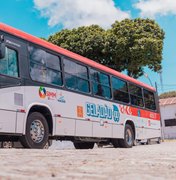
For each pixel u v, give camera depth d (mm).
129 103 16234
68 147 16125
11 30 9797
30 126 9898
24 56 10039
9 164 5016
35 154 7371
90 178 3754
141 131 17219
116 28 31859
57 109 11047
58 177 3750
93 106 13125
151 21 32312
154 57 30609
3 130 8938
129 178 3785
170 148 14445
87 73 13141
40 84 10445
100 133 13430
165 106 52719
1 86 9047
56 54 11484
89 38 31281
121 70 31906
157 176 4141
